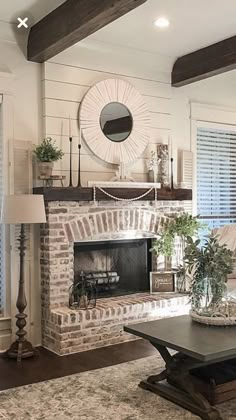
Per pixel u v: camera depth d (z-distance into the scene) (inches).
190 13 155.2
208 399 118.0
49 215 167.8
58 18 149.6
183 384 118.8
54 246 169.0
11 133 167.5
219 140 231.9
